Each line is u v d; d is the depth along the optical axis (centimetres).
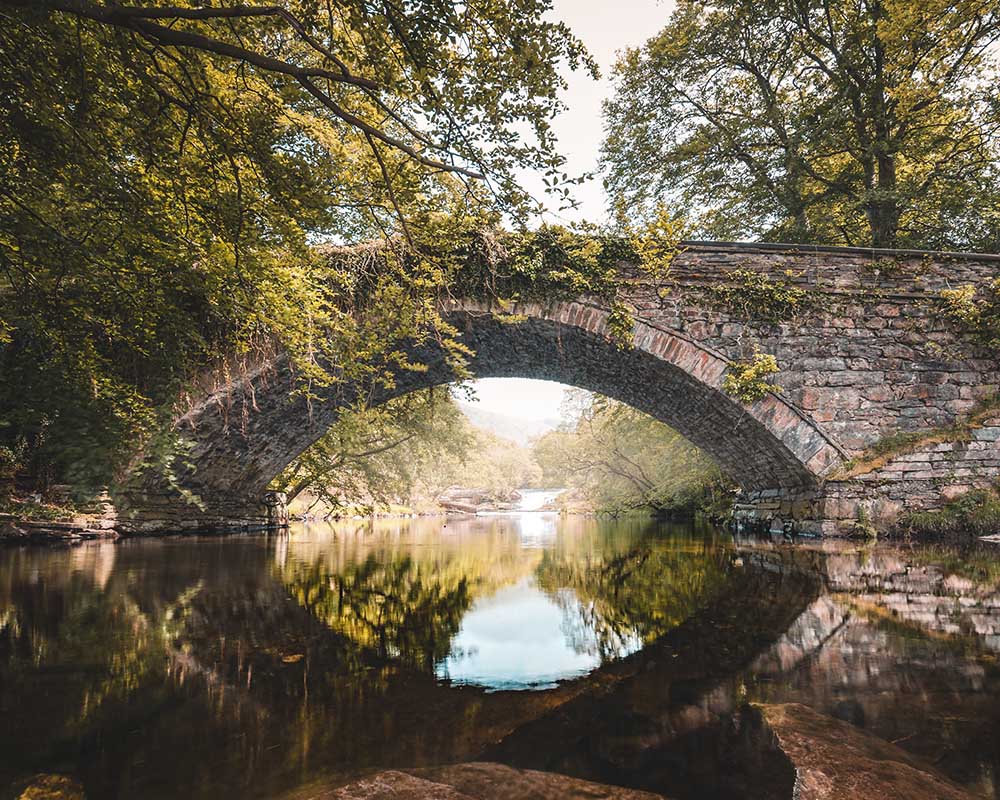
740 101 1372
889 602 375
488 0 309
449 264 821
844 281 905
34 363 793
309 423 1139
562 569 645
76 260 510
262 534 1235
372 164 440
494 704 207
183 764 157
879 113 1153
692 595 438
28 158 409
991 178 1158
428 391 1411
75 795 139
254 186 449
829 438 861
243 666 249
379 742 174
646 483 2162
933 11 958
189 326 758
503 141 360
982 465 840
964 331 893
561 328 905
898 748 165
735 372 874
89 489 868
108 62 360
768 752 164
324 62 372
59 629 311
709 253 908
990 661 245
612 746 171
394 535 1370
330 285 805
